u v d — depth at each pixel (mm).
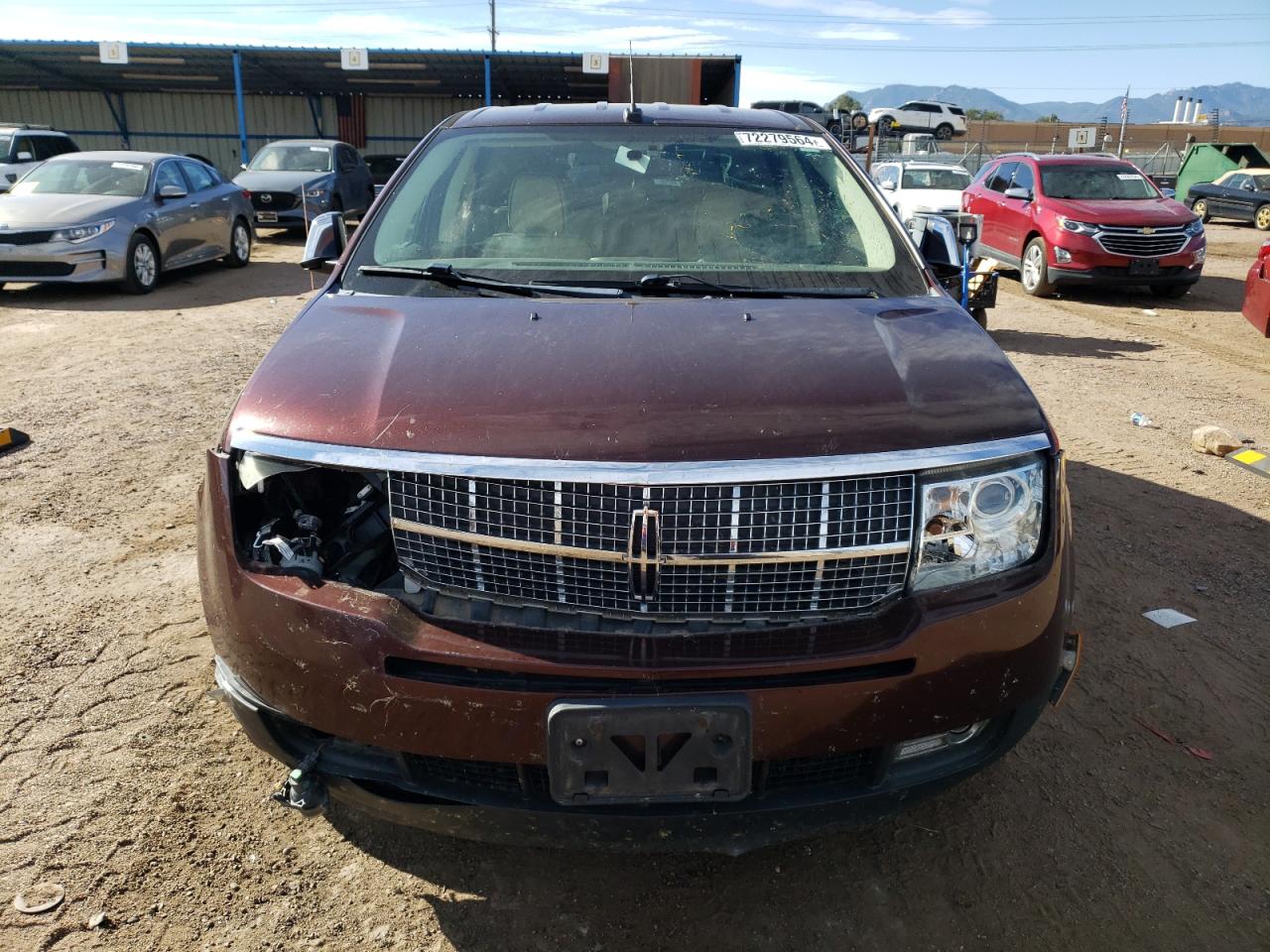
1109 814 2764
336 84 28906
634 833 2092
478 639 2008
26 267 10477
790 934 2340
